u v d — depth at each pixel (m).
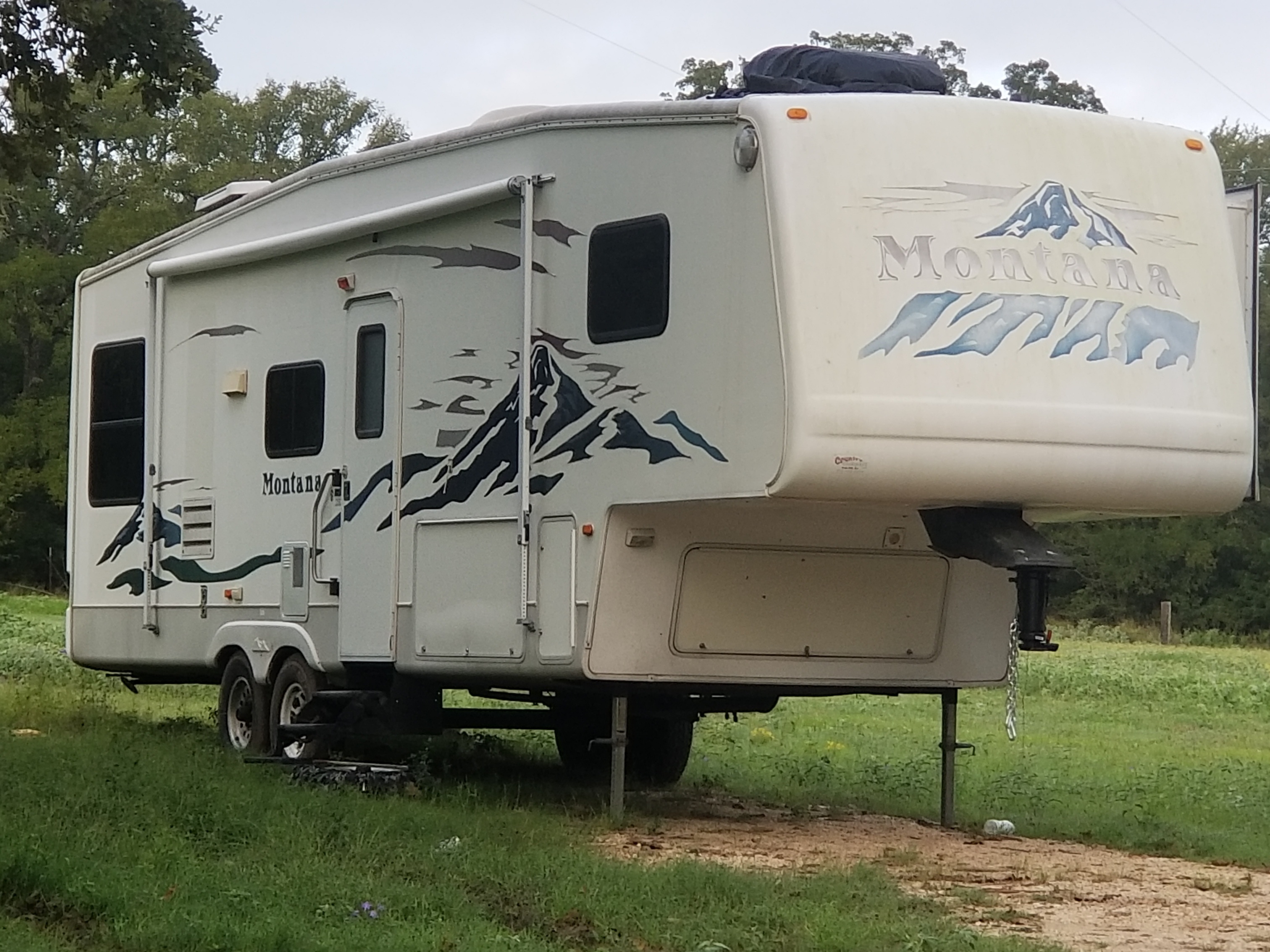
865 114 9.07
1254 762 15.74
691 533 9.74
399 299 11.21
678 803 11.69
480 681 10.69
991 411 8.87
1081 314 9.17
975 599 10.60
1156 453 9.25
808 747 15.57
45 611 33.56
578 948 6.99
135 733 13.45
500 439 10.38
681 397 9.28
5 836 7.93
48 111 13.72
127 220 50.22
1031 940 7.39
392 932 6.82
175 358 13.41
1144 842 10.42
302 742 11.82
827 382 8.67
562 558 9.88
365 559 11.38
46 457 48.84
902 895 8.14
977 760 14.70
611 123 9.82
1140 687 24.73
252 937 6.60
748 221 9.02
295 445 12.10
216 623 12.84
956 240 9.02
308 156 63.16
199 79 13.41
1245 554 52.19
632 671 9.77
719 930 7.16
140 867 7.68
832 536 10.00
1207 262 9.70
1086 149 9.48
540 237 10.16
